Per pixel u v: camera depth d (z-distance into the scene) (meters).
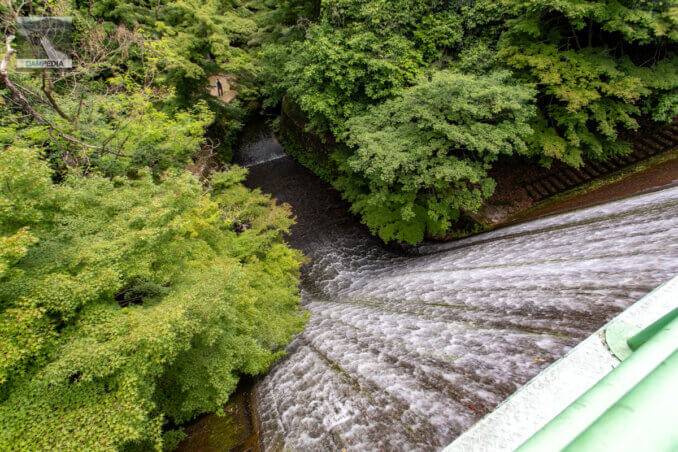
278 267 11.34
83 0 16.39
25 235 4.20
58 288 4.51
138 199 6.85
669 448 0.60
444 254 13.87
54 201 5.60
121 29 13.23
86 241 5.45
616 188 12.74
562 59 12.41
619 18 10.70
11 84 8.34
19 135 9.02
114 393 4.29
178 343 4.97
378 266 15.55
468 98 11.01
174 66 13.97
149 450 5.72
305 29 18.42
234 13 21.89
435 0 15.09
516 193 14.95
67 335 4.67
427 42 14.69
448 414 4.57
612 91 11.41
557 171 15.09
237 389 8.25
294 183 21.27
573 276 6.89
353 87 14.27
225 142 23.02
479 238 13.77
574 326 5.12
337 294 13.82
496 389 4.60
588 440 0.67
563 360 1.38
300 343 9.48
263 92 23.75
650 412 0.66
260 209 13.08
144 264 5.51
